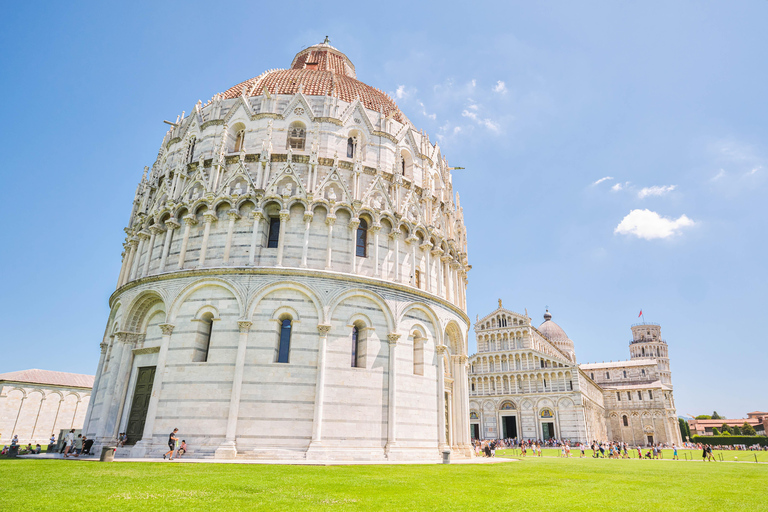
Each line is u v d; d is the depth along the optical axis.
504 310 131.00
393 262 43.91
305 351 37.62
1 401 89.75
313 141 44.00
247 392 35.97
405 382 41.00
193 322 38.47
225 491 18.56
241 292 38.31
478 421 123.38
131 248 48.22
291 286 38.84
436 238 49.66
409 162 50.81
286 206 41.16
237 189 42.03
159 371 37.56
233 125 46.50
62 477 21.58
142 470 25.05
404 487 21.47
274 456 34.12
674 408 162.50
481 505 17.39
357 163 44.22
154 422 36.25
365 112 48.00
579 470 37.09
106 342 46.75
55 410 97.06
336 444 36.06
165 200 45.78
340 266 41.41
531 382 119.62
